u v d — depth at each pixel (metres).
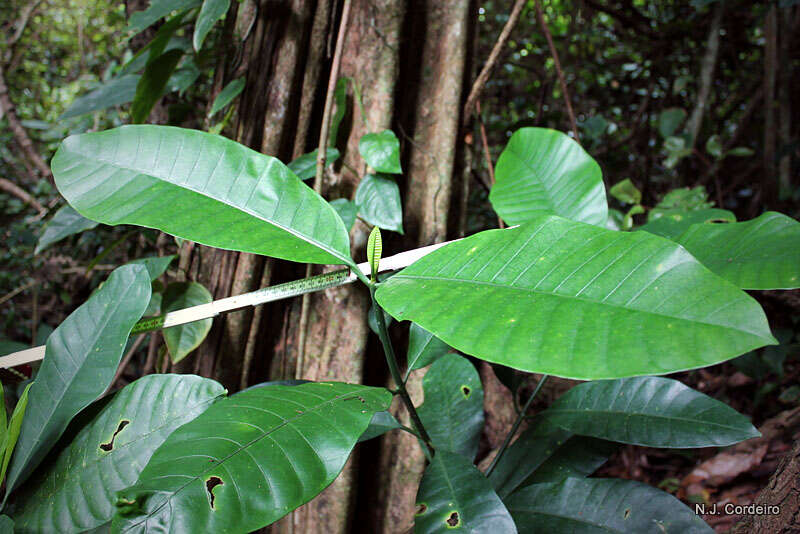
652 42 2.21
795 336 1.41
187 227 0.51
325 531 0.86
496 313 0.42
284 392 0.50
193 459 0.43
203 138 0.56
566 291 0.42
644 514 0.58
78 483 0.53
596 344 0.38
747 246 0.51
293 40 0.89
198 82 1.39
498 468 0.72
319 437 0.46
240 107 0.91
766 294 1.45
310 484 0.43
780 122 1.89
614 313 0.39
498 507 0.55
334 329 0.87
